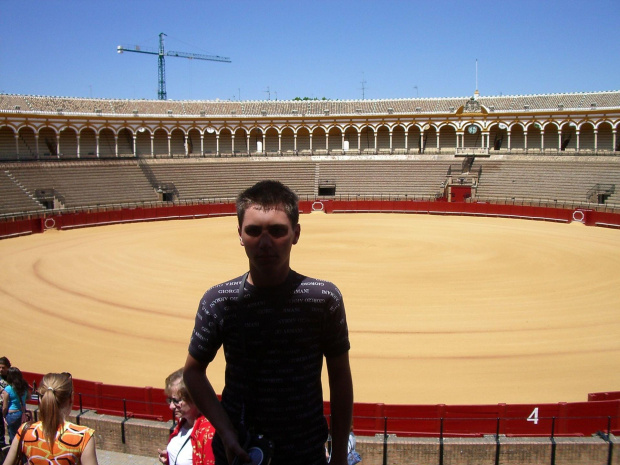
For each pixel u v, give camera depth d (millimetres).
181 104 70750
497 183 59812
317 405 3629
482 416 11508
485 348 17578
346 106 72312
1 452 9188
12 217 45906
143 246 37000
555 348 17562
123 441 11484
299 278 3617
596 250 34594
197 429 5520
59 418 5387
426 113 67938
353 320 20406
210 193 61531
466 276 27484
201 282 26641
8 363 10539
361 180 64000
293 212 3541
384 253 33625
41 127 58719
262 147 73375
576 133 65688
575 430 11453
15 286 26156
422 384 14914
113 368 16328
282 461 3512
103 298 23906
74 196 53938
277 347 3477
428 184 62094
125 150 68250
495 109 67312
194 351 3568
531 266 29812
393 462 10789
